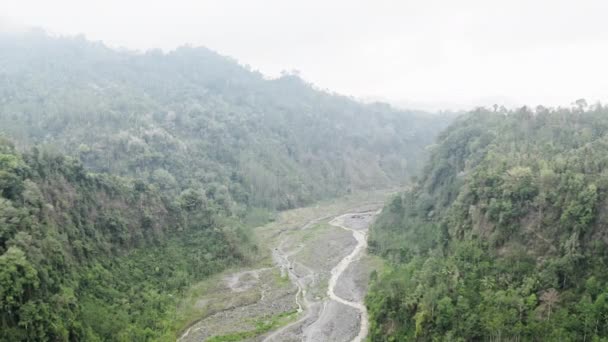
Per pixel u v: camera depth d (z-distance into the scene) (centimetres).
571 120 11506
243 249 11619
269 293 9512
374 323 7438
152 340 7100
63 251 6975
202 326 7950
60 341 5575
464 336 5988
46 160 8269
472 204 8281
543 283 6016
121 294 7688
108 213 9144
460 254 7531
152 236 10031
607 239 5819
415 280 7681
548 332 5428
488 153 9725
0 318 5153
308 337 7481
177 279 9219
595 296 5459
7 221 6081
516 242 6869
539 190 6956
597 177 6444
